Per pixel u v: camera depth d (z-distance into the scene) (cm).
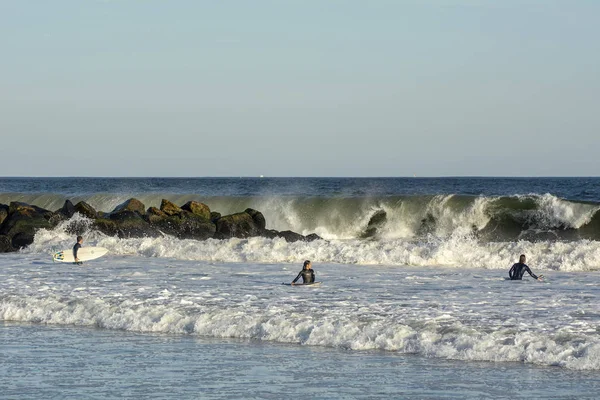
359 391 4112
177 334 5741
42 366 4753
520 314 5872
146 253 11912
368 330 5359
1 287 7850
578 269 9412
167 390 4181
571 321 5531
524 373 4391
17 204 14475
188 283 8100
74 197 19575
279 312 6084
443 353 4859
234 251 11281
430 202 14850
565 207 13638
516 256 9875
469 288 7606
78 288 7700
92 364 4794
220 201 17162
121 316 6206
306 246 11088
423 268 9688
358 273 9081
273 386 4238
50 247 12812
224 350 5144
